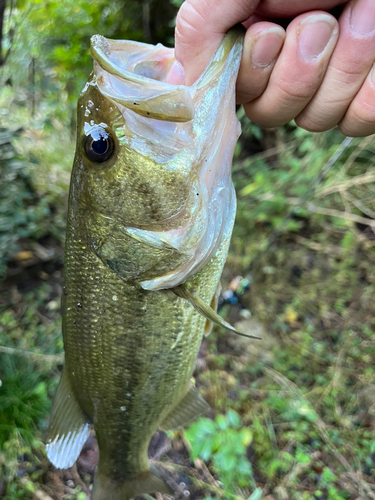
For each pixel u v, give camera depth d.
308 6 0.13
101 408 0.20
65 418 0.20
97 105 0.14
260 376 0.41
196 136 0.14
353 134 0.15
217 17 0.13
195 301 0.16
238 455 0.33
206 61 0.14
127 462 0.23
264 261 0.50
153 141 0.14
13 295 0.50
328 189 0.51
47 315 0.48
